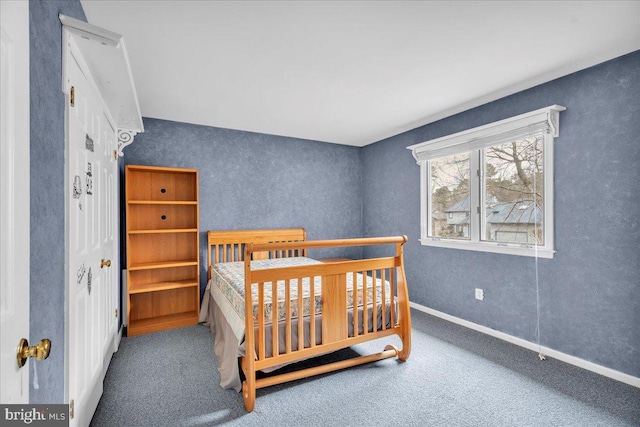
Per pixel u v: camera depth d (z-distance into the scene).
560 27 1.78
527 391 1.95
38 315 0.95
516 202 2.73
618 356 2.07
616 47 1.98
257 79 2.45
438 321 3.25
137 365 2.33
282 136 4.12
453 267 3.25
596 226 2.17
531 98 2.58
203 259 3.57
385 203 4.25
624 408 1.77
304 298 2.11
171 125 3.44
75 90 1.42
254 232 3.82
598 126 2.17
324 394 1.93
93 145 1.76
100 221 1.95
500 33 1.84
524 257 2.62
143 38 1.88
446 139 3.23
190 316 3.27
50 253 1.07
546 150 2.46
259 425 1.66
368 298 2.35
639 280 1.98
